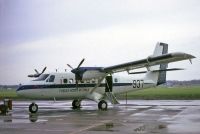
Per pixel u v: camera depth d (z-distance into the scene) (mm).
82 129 13672
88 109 25703
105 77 25797
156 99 42156
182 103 32219
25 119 17891
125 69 24797
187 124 15109
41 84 23781
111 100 26516
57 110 24750
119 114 20531
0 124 15562
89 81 25609
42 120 17297
